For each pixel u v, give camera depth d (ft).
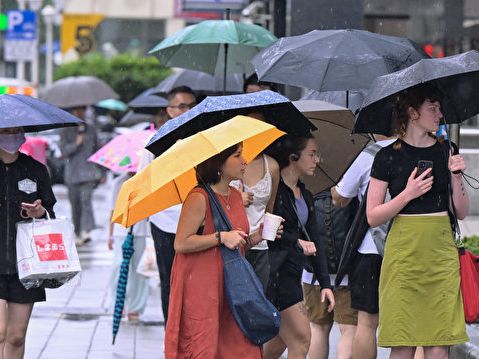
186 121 54.03
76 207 162.61
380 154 56.24
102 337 89.15
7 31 302.45
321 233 67.21
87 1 429.38
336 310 67.51
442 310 55.31
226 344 52.70
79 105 187.52
